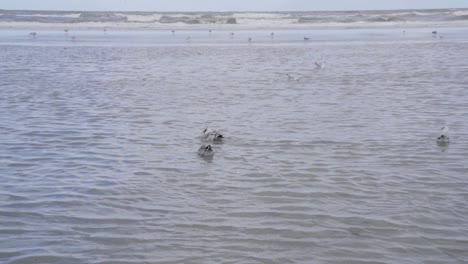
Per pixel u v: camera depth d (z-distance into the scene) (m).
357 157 12.42
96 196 9.91
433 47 43.09
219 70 29.86
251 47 44.72
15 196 9.90
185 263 7.35
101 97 20.91
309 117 16.81
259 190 10.23
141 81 25.59
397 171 11.38
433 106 18.50
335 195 9.95
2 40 52.97
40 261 7.39
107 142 13.93
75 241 8.02
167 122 16.33
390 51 40.38
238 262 7.38
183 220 8.80
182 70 30.02
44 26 76.12
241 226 8.56
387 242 7.98
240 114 17.44
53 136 14.53
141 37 57.34
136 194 10.04
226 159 12.34
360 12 114.62
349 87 23.05
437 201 9.62
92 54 39.66
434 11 108.19
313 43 48.88
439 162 12.01
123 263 7.35
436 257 7.52
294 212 9.13
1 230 8.39
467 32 63.03
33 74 28.20
